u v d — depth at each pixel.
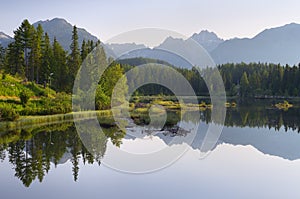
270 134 18.00
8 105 24.19
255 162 11.02
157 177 9.05
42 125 20.33
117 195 7.89
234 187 8.43
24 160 11.58
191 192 8.09
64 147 13.82
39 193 8.10
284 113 30.64
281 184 8.77
